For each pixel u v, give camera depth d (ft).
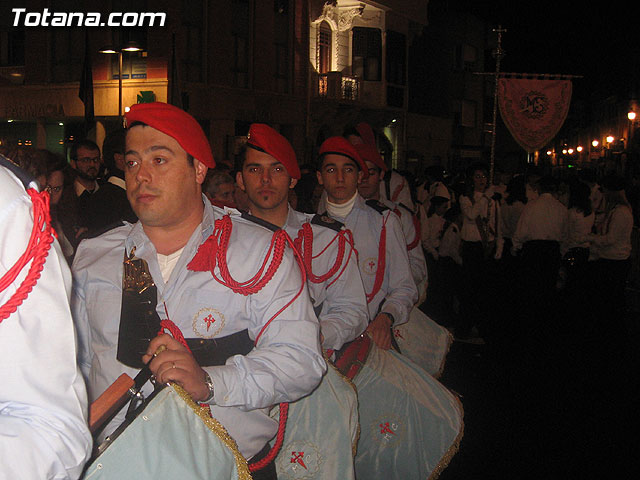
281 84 76.89
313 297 11.85
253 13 72.23
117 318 7.84
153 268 7.77
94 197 17.69
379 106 90.68
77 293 8.02
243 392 7.06
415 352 15.40
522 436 18.37
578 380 23.35
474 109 127.03
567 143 182.91
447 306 31.48
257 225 8.09
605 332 29.81
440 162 110.42
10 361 4.44
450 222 31.17
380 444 12.43
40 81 68.28
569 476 16.02
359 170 14.64
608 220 29.78
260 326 7.75
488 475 16.03
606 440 18.16
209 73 67.67
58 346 4.64
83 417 4.78
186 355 6.73
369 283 14.20
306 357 7.56
